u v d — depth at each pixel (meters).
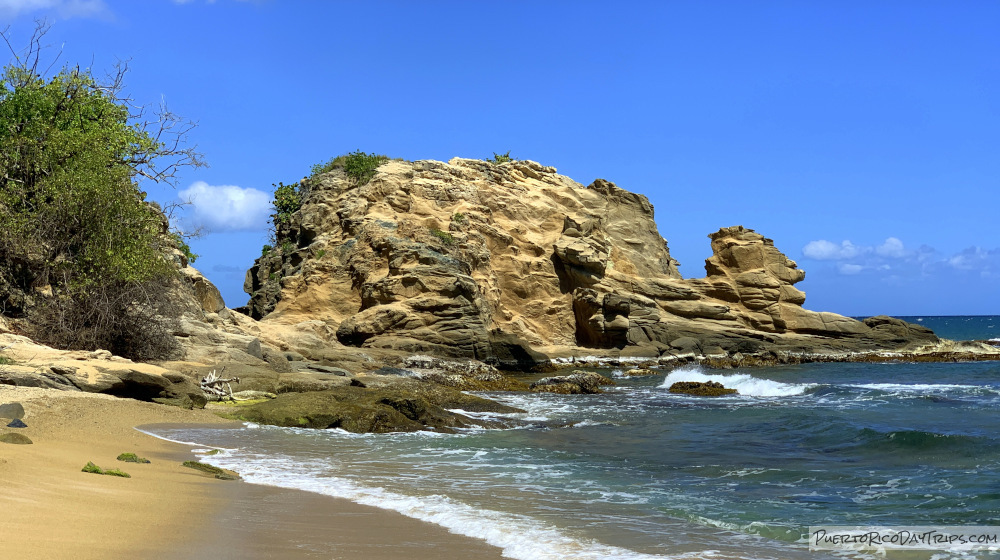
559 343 59.50
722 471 15.07
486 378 37.59
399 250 53.31
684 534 10.00
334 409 20.69
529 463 15.84
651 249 70.56
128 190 28.59
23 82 32.19
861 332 62.22
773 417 24.03
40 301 26.52
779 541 9.77
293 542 8.43
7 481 9.29
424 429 20.81
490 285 57.84
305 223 60.66
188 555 7.31
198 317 33.75
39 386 19.12
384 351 45.91
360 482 12.93
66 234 27.23
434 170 64.44
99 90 33.69
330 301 54.88
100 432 15.55
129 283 26.83
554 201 67.75
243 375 26.83
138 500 9.58
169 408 20.02
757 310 62.44
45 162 29.16
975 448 16.73
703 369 50.72
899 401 30.73
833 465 15.94
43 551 6.56
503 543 9.07
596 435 20.70
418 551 8.47
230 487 11.69
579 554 8.71
